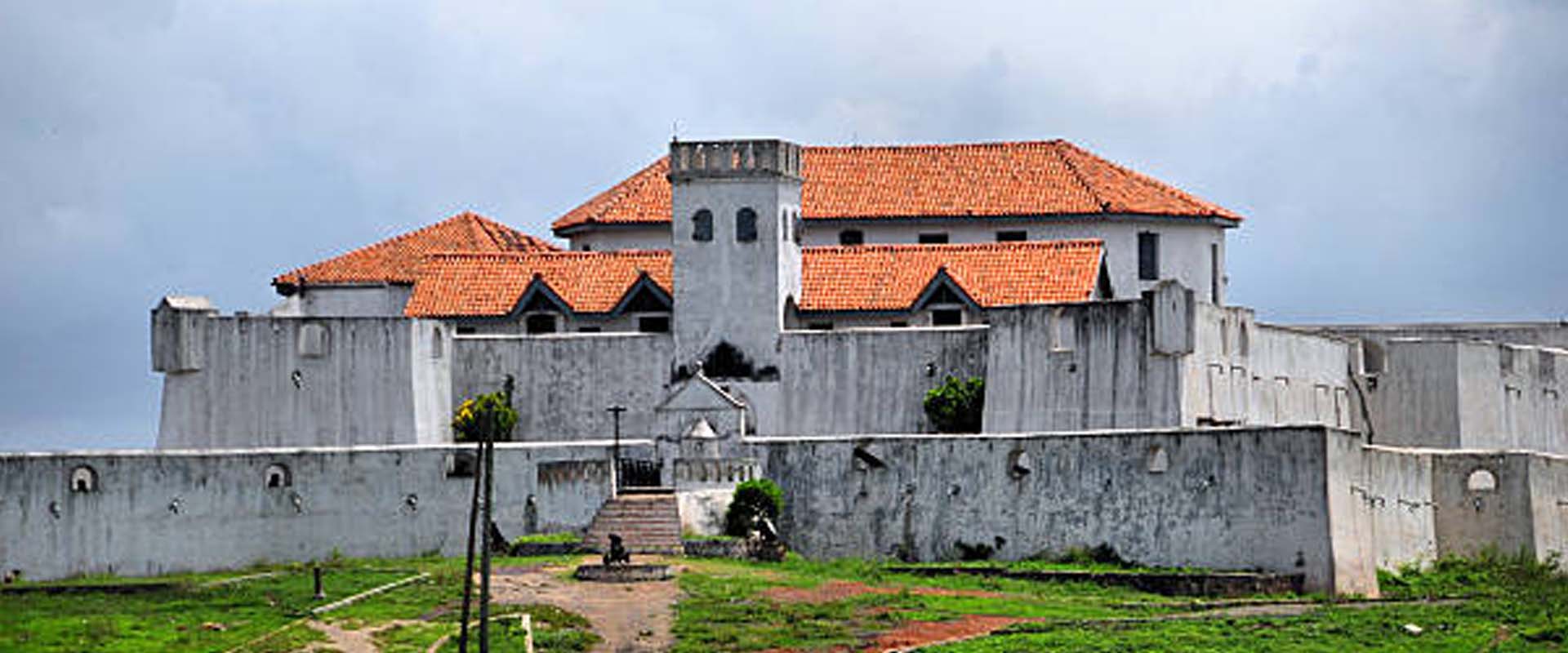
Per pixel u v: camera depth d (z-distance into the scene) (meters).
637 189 120.06
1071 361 103.69
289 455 94.94
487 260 114.50
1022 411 104.44
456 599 83.00
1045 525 95.06
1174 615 83.94
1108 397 102.88
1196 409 102.50
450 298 112.81
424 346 107.31
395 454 95.69
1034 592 89.12
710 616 81.00
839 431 107.00
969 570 93.12
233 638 77.12
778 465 98.25
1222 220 119.25
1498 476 98.69
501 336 109.62
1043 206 116.38
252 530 94.12
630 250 116.19
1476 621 83.31
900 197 117.88
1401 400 115.69
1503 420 117.88
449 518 95.62
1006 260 110.81
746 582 86.88
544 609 81.06
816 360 107.31
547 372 108.94
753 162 107.88
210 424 107.31
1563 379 124.25
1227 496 92.06
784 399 107.38
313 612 80.88
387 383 106.81
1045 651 76.38
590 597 83.62
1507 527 98.38
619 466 96.50
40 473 90.75
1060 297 108.12
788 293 108.88
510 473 95.81
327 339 107.25
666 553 92.31
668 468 97.75
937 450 96.75
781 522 97.88
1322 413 113.75
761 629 79.75
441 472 95.81
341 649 75.75
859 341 107.06
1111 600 87.62
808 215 116.69
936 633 79.75
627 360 108.56
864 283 110.44
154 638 76.75
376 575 88.38
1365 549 92.38
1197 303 102.81
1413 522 97.19
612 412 107.12
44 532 90.62
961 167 120.19
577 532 94.69
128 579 90.81
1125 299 114.94
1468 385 115.00
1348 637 79.75
